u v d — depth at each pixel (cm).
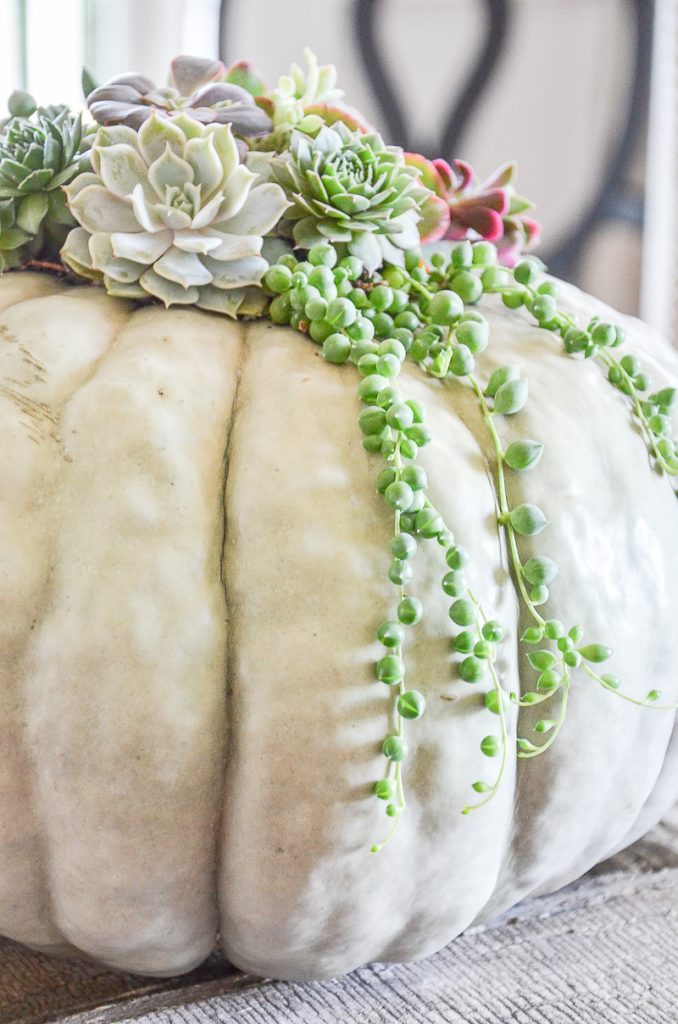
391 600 67
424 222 78
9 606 67
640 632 73
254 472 68
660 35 147
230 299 73
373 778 67
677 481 77
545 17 155
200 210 72
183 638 67
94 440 68
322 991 73
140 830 67
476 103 159
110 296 74
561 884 79
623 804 75
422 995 73
